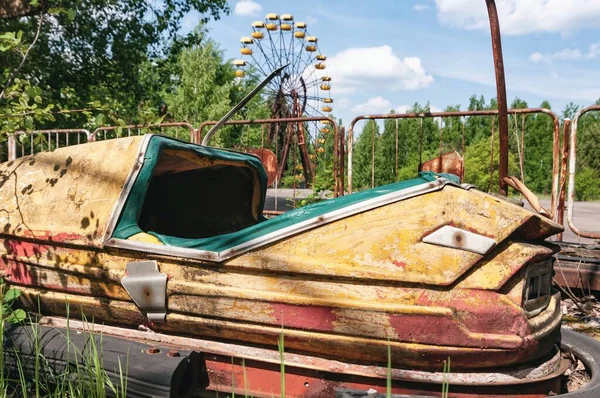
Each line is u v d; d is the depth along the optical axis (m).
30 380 2.30
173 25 16.56
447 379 1.86
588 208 21.05
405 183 2.17
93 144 2.68
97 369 1.98
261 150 7.40
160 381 2.00
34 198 2.68
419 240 1.99
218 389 2.19
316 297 2.05
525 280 1.99
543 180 34.03
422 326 1.95
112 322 2.47
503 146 2.93
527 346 1.95
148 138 2.51
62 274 2.52
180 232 3.30
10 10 5.14
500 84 2.91
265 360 2.12
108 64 14.23
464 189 2.04
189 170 3.17
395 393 2.00
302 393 2.09
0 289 2.64
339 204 2.16
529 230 2.04
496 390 1.99
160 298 2.28
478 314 1.93
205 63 36.94
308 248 2.09
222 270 2.20
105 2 13.73
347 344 2.03
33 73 11.15
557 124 5.41
